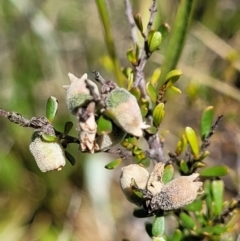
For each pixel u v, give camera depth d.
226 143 0.30
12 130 0.32
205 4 0.32
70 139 0.16
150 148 0.18
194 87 0.27
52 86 0.33
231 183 0.29
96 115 0.15
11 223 0.32
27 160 0.32
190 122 0.30
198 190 0.16
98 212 0.31
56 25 0.35
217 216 0.20
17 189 0.32
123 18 0.36
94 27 0.35
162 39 0.19
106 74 0.34
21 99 0.33
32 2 0.34
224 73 0.29
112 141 0.16
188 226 0.19
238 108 0.29
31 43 0.34
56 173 0.32
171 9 0.30
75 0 0.36
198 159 0.19
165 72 0.21
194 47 0.33
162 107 0.18
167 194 0.16
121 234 0.31
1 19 0.33
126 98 0.15
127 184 0.17
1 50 0.34
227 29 0.32
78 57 0.35
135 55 0.19
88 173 0.31
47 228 0.32
